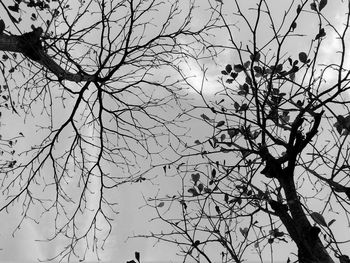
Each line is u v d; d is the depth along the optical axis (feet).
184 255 11.29
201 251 10.82
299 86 11.41
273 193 11.81
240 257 11.18
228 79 13.26
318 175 11.46
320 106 11.00
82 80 17.11
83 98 18.61
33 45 14.38
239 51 11.73
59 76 16.24
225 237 11.41
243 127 12.97
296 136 11.07
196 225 11.68
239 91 13.15
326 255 9.80
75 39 16.76
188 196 12.30
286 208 10.92
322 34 10.87
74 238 17.70
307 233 10.02
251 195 12.89
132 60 17.83
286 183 11.04
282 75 11.96
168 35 17.63
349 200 11.09
